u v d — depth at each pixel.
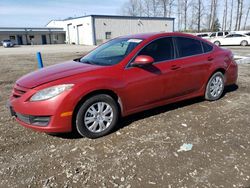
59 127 3.50
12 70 11.64
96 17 48.34
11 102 3.76
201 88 5.09
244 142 3.56
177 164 3.07
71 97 3.47
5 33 59.84
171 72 4.43
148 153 3.33
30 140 3.78
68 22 60.75
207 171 2.92
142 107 4.25
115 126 4.11
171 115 4.61
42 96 3.44
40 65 8.53
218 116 4.54
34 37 63.84
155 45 4.37
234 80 5.76
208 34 30.97
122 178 2.83
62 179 2.84
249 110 4.82
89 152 3.40
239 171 2.91
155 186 2.69
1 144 3.66
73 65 4.25
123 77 3.90
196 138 3.71
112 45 4.69
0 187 2.72
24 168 3.07
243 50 20.06
